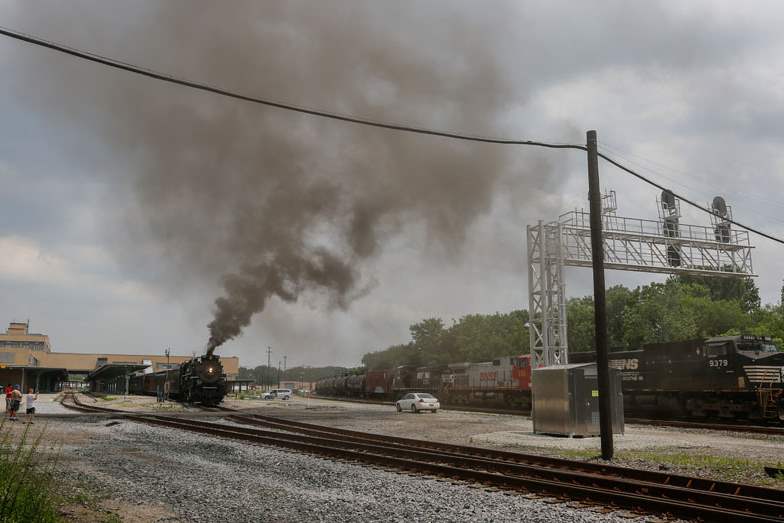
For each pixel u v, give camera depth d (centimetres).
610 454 1605
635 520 914
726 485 1118
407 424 2905
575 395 2202
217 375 4519
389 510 961
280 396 7444
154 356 13425
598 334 1672
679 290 6556
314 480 1231
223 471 1341
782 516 924
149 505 998
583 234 3188
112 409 3994
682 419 3272
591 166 1752
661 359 3244
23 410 3725
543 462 1495
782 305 6300
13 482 863
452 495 1081
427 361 8712
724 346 2909
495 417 3453
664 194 3269
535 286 3284
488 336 7438
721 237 3325
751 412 2817
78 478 1232
